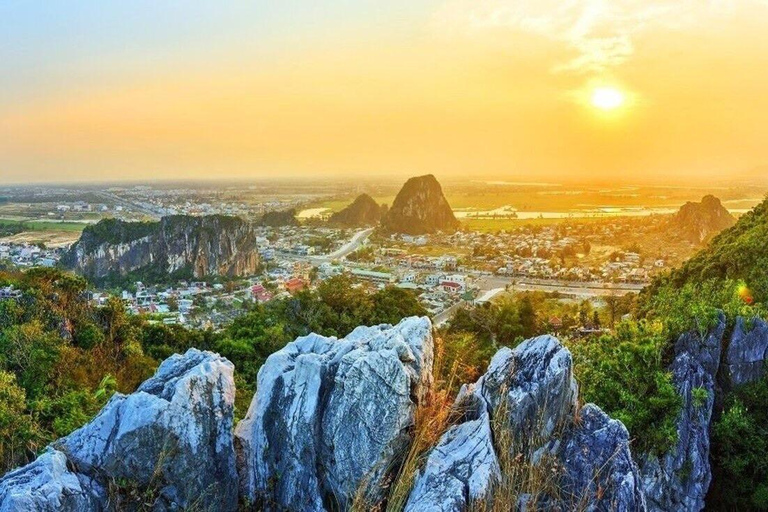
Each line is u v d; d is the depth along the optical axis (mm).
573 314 62750
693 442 15062
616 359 17172
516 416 7672
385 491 7078
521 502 6797
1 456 11953
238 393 21547
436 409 7980
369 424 7141
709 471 14977
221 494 7402
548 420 7887
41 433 13336
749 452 15312
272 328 35188
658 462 14656
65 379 19859
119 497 6770
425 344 8914
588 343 21812
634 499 7105
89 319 27516
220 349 30656
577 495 7105
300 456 7652
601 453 7555
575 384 8555
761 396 16812
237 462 7945
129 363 25156
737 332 17812
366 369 7316
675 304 28109
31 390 18719
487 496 6477
